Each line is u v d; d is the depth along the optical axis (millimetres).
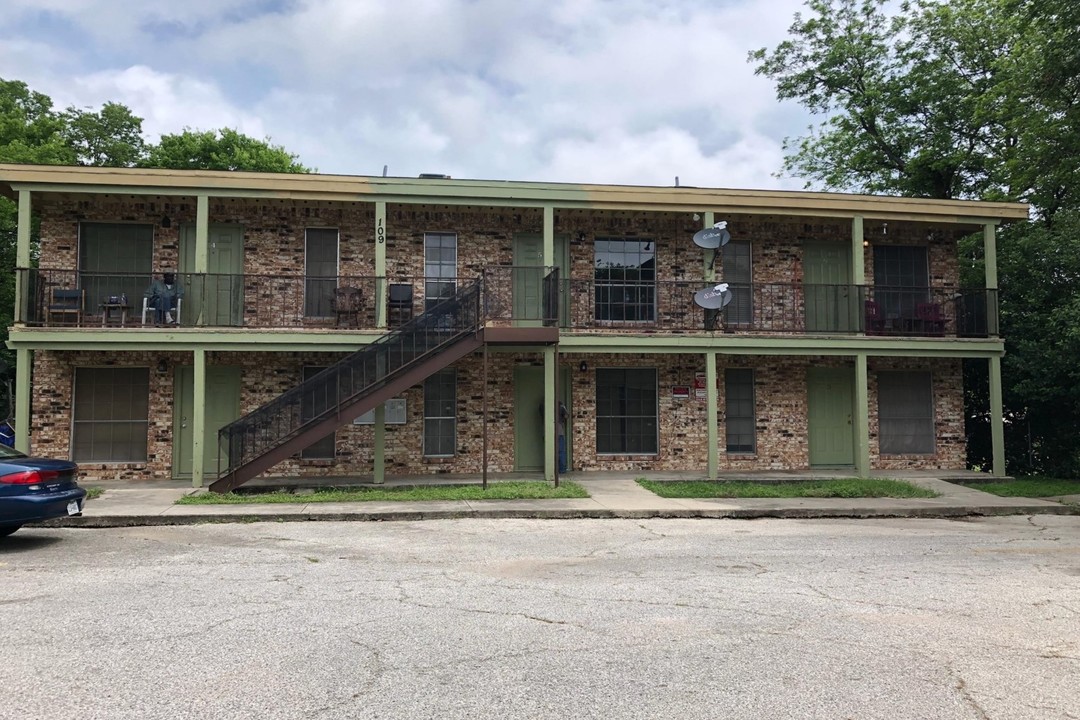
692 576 7504
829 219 16312
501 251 16453
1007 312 17766
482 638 5395
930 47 23172
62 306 14516
